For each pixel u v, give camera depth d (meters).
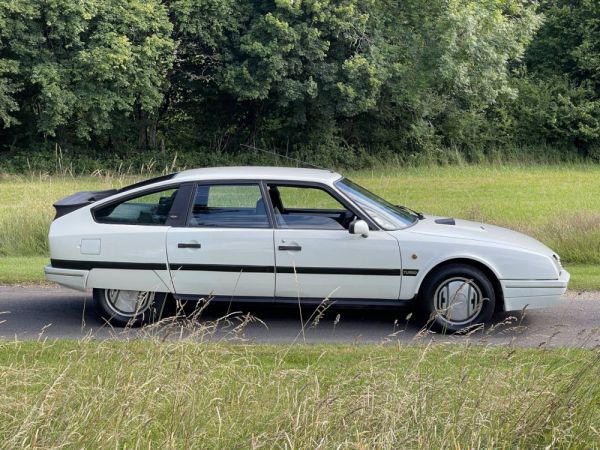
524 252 8.06
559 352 6.71
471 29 29.53
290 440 4.49
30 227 13.43
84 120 27.66
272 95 30.91
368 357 6.24
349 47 30.11
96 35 26.14
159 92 29.72
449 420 4.82
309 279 8.02
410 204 18.59
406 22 30.33
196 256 8.05
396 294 8.04
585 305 9.48
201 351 5.60
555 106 34.50
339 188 8.27
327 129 32.31
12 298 9.66
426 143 33.66
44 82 25.72
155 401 4.97
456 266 8.01
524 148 34.69
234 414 4.96
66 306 9.23
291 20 28.53
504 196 20.83
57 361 6.44
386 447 4.49
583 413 5.04
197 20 28.36
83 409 4.76
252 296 8.09
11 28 25.77
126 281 8.14
